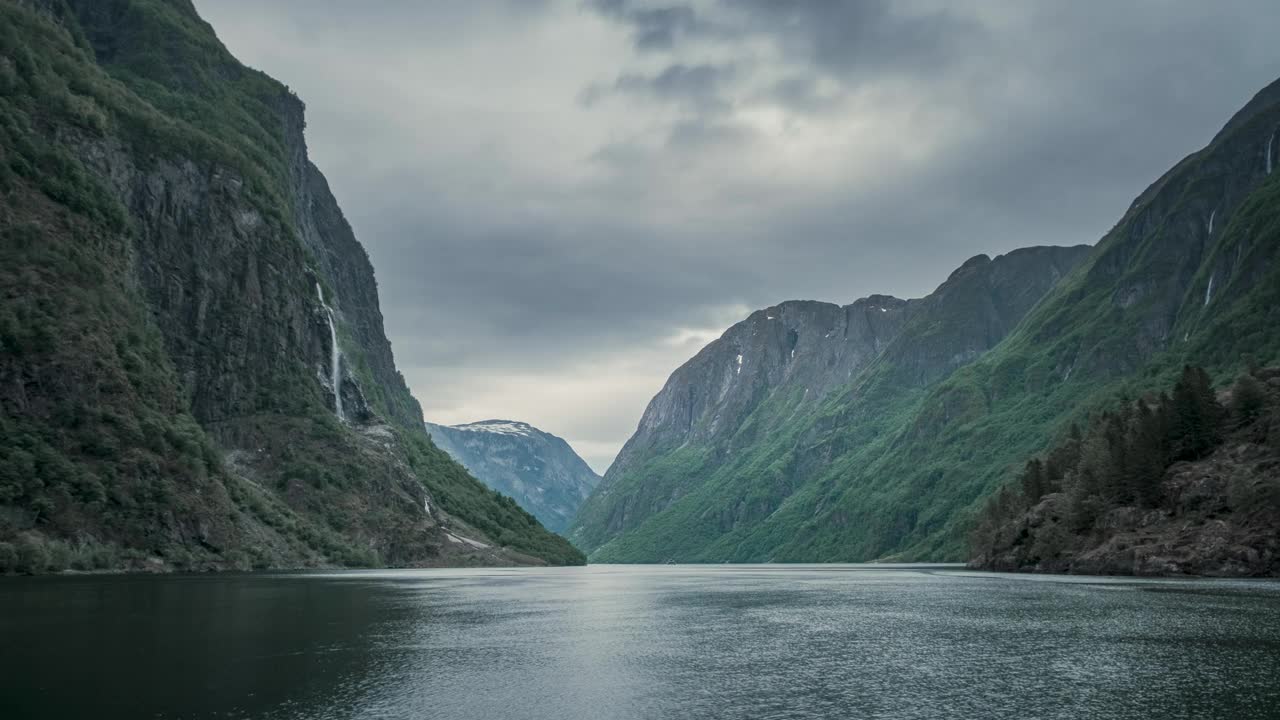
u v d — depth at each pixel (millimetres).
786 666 61062
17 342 151375
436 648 68250
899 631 80812
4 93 195750
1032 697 50031
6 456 139750
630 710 46969
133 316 187750
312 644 67062
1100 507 177375
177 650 61719
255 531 184875
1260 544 145750
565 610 103750
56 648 61250
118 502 151250
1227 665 59594
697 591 147625
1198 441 168125
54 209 180625
